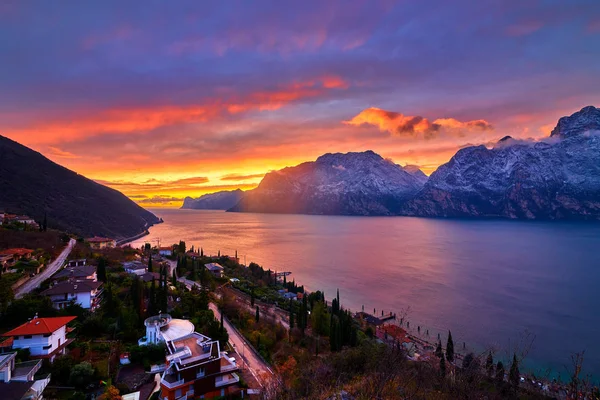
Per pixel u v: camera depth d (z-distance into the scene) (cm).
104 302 6512
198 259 13650
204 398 4425
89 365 4447
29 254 9044
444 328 10544
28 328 4653
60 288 6519
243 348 6297
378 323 10475
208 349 4738
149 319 5891
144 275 9112
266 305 9788
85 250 11181
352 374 3450
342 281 16250
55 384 4278
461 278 16838
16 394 3625
